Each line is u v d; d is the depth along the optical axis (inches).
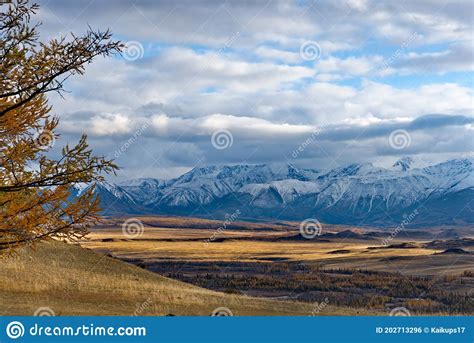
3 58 684.1
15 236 746.8
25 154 733.9
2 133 738.2
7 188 727.7
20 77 700.7
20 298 1004.6
